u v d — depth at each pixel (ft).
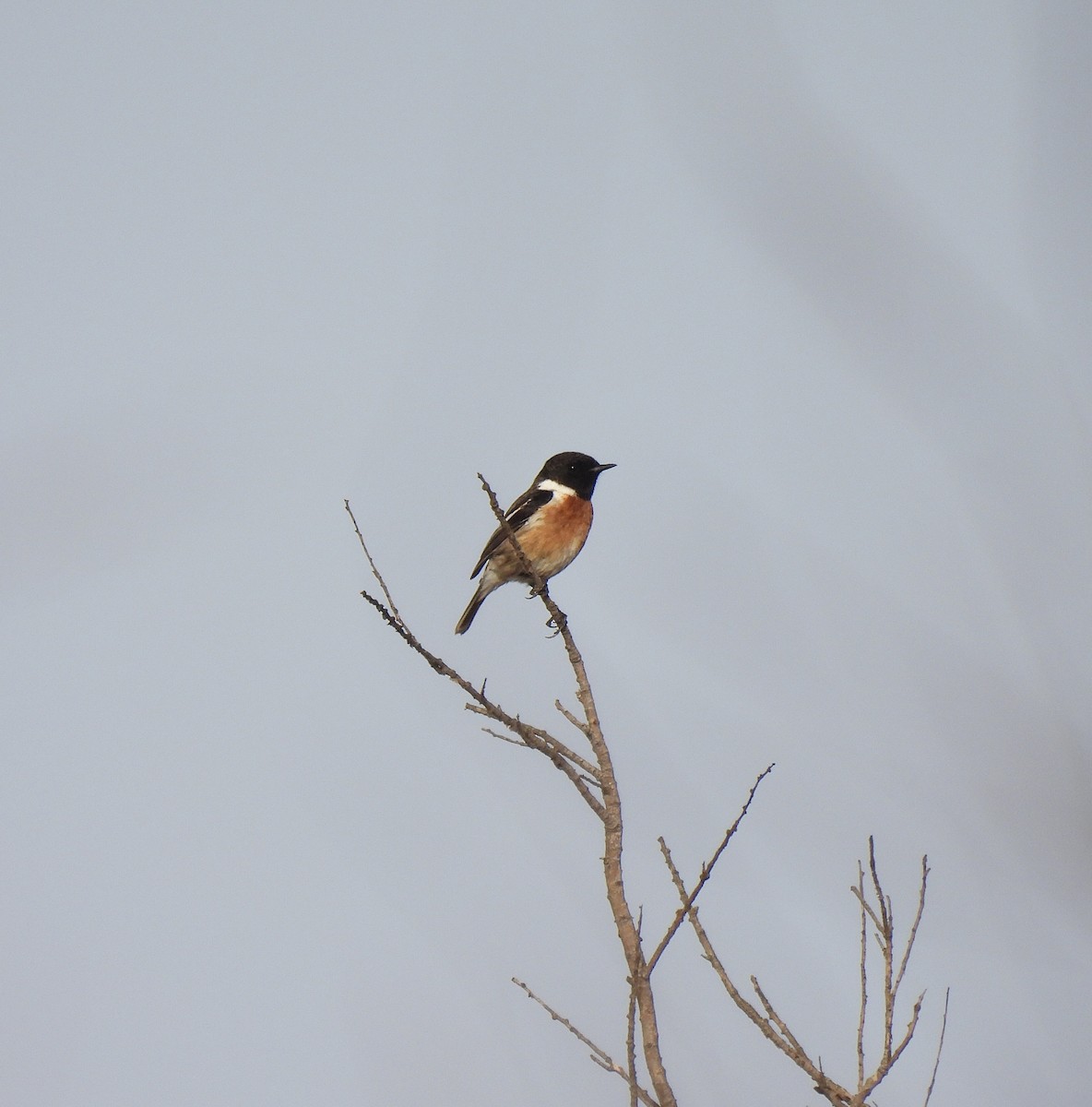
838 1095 24.63
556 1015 26.81
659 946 26.78
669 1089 25.20
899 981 25.93
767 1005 25.70
